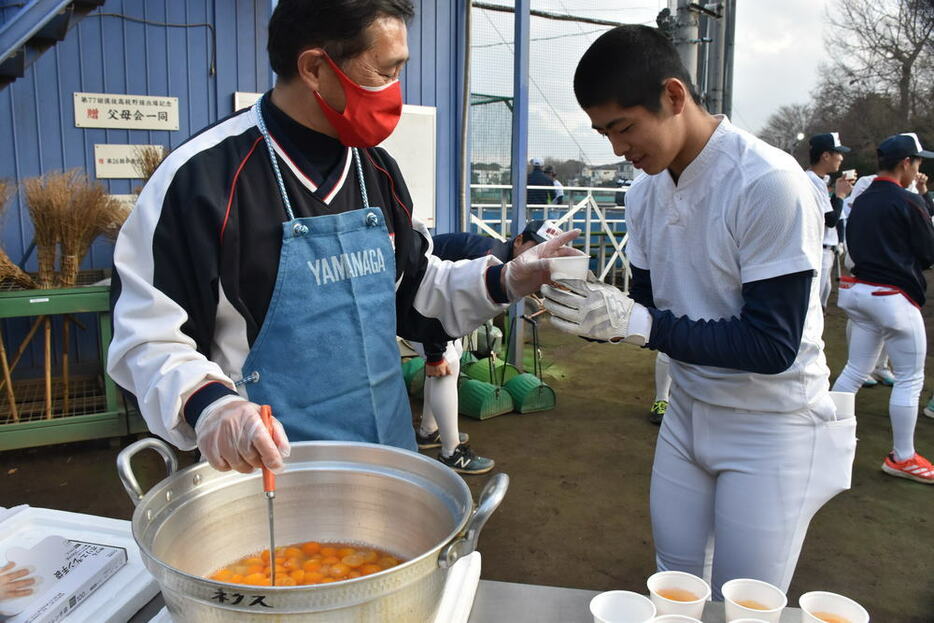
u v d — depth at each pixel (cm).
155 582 105
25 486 346
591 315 144
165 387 100
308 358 123
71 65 434
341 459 109
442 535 98
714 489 166
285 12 114
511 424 439
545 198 848
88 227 377
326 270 124
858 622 95
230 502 105
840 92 2106
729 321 141
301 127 122
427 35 528
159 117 457
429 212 543
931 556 293
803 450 151
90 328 445
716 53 702
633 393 507
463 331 154
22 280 373
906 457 362
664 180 152
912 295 348
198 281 113
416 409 459
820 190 615
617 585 270
